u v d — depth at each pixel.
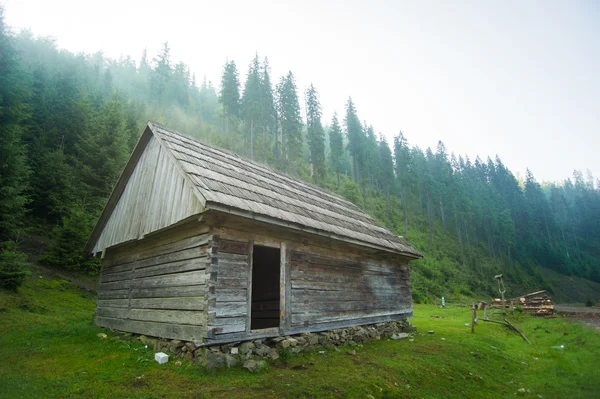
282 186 11.35
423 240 59.38
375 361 8.12
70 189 23.20
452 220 71.88
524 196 91.31
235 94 58.12
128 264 10.21
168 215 8.02
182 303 7.32
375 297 11.88
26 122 25.80
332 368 7.16
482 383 7.95
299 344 8.20
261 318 12.42
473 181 88.12
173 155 8.26
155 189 9.07
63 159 24.36
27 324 10.47
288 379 6.15
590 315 19.50
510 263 67.06
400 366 7.82
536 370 9.68
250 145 53.78
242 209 6.90
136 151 10.48
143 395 5.12
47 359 7.09
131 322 9.14
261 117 54.91
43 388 5.37
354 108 72.38
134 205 10.14
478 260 61.91
